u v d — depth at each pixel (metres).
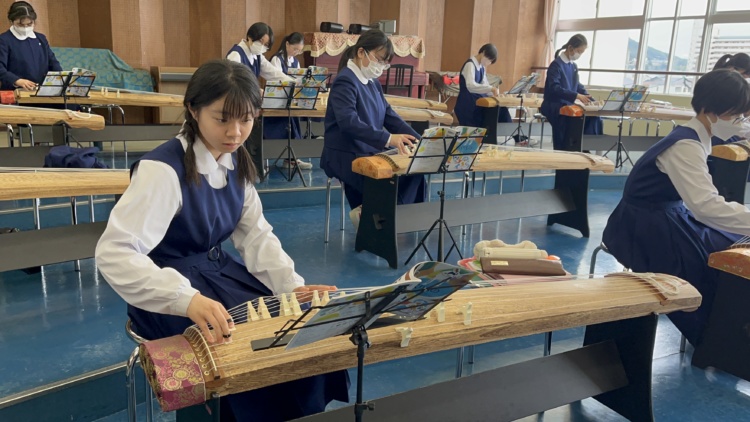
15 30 4.96
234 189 1.67
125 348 2.31
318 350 1.29
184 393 1.16
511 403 1.80
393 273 3.35
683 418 2.18
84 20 7.56
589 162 3.81
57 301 2.73
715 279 2.48
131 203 1.46
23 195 2.33
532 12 10.65
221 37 8.20
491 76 9.11
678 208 2.65
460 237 4.12
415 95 8.78
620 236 2.74
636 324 1.99
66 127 4.11
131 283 1.40
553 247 4.02
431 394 1.71
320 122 6.46
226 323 1.32
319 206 4.83
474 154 2.90
